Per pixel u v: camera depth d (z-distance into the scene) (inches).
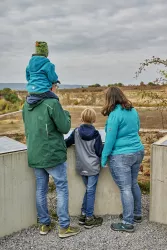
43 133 120.3
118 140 129.0
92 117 134.2
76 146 138.0
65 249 120.2
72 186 147.9
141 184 196.4
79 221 140.1
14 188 131.5
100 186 147.7
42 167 123.3
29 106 122.1
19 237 129.8
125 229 132.3
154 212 141.9
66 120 121.5
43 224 131.9
